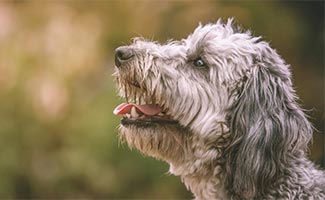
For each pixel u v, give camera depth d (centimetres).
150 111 679
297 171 662
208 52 677
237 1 1634
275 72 674
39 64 1586
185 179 691
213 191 673
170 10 1620
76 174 1556
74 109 1573
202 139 669
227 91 670
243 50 674
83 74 1595
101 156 1552
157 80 672
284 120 656
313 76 1695
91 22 1630
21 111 1566
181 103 672
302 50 1695
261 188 652
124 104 685
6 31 1608
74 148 1553
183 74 677
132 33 1622
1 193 1540
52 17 1623
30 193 1566
